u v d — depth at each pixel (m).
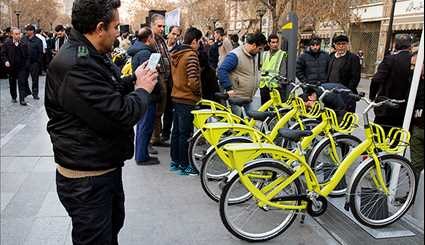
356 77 5.63
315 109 4.55
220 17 38.19
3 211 3.81
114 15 2.04
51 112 2.04
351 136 4.07
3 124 7.50
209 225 3.66
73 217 2.10
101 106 1.92
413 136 3.96
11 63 9.37
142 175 4.91
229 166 3.83
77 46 1.97
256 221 3.68
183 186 4.57
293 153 3.34
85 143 2.00
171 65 4.88
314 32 23.16
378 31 24.81
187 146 4.90
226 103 5.80
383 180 3.59
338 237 3.43
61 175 2.09
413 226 3.63
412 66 4.46
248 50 5.18
